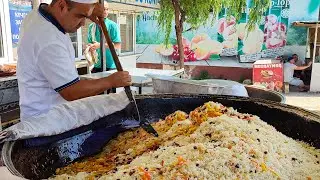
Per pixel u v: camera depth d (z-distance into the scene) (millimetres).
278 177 1099
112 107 1659
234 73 8930
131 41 7398
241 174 1056
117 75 1637
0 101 3443
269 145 1269
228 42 8805
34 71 1536
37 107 1590
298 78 8094
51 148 1404
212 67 9070
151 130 1661
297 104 6723
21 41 1537
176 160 1106
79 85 1533
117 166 1303
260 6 7219
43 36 1469
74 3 1474
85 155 1540
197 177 1022
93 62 4664
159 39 9336
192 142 1319
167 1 6520
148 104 1882
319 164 1321
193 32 8945
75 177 1231
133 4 4832
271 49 8562
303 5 8094
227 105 1873
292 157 1290
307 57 8336
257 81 7688
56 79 1503
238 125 1354
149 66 9641
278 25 8375
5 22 4230
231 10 7070
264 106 1753
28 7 4512
